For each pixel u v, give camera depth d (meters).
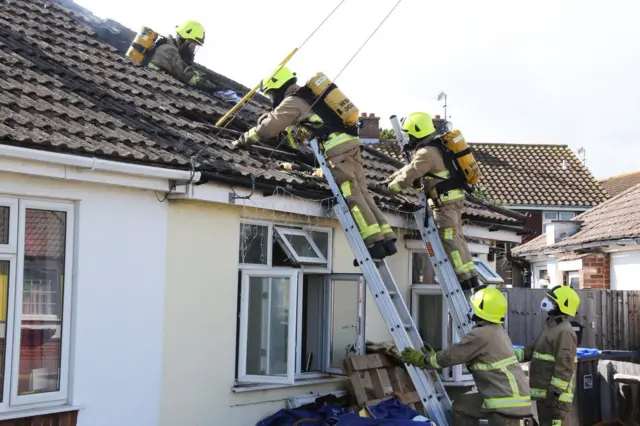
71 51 8.95
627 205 16.77
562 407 8.16
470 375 9.92
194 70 10.44
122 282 6.68
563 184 30.00
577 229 17.45
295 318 7.91
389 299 7.58
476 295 7.45
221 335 7.55
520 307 14.83
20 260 6.00
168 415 7.04
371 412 7.80
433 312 10.08
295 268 8.14
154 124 7.98
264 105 11.37
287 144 9.27
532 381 8.58
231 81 11.61
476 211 10.62
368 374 8.52
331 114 7.83
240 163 7.80
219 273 7.56
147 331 6.86
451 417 7.66
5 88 6.83
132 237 6.76
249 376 7.87
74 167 6.08
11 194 5.93
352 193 7.76
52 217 6.28
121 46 10.70
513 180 30.09
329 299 8.92
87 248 6.42
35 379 6.12
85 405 6.35
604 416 10.36
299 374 8.43
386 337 9.60
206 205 7.44
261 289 8.02
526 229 11.33
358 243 7.75
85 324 6.39
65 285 6.31
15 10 9.40
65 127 6.44
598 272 15.59
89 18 10.81
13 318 5.95
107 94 8.09
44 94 7.14
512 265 23.88
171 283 7.10
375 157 11.70
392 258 9.77
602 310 14.02
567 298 8.34
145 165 6.47
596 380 10.40
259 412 7.84
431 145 8.56
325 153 7.84
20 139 5.58
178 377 7.13
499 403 7.12
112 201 6.61
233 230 7.73
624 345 13.83
